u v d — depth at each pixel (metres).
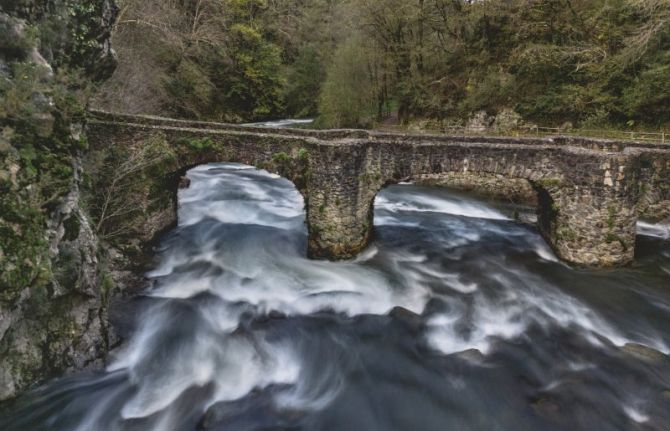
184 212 17.98
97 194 13.35
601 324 11.01
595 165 13.00
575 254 13.88
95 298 9.34
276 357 9.60
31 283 7.18
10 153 7.40
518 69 27.70
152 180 14.02
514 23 28.67
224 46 35.44
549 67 26.23
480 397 8.47
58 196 8.25
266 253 14.62
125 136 13.61
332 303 11.77
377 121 37.75
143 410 7.93
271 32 45.41
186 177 21.88
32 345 7.84
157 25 26.33
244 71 39.56
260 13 43.38
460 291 12.55
